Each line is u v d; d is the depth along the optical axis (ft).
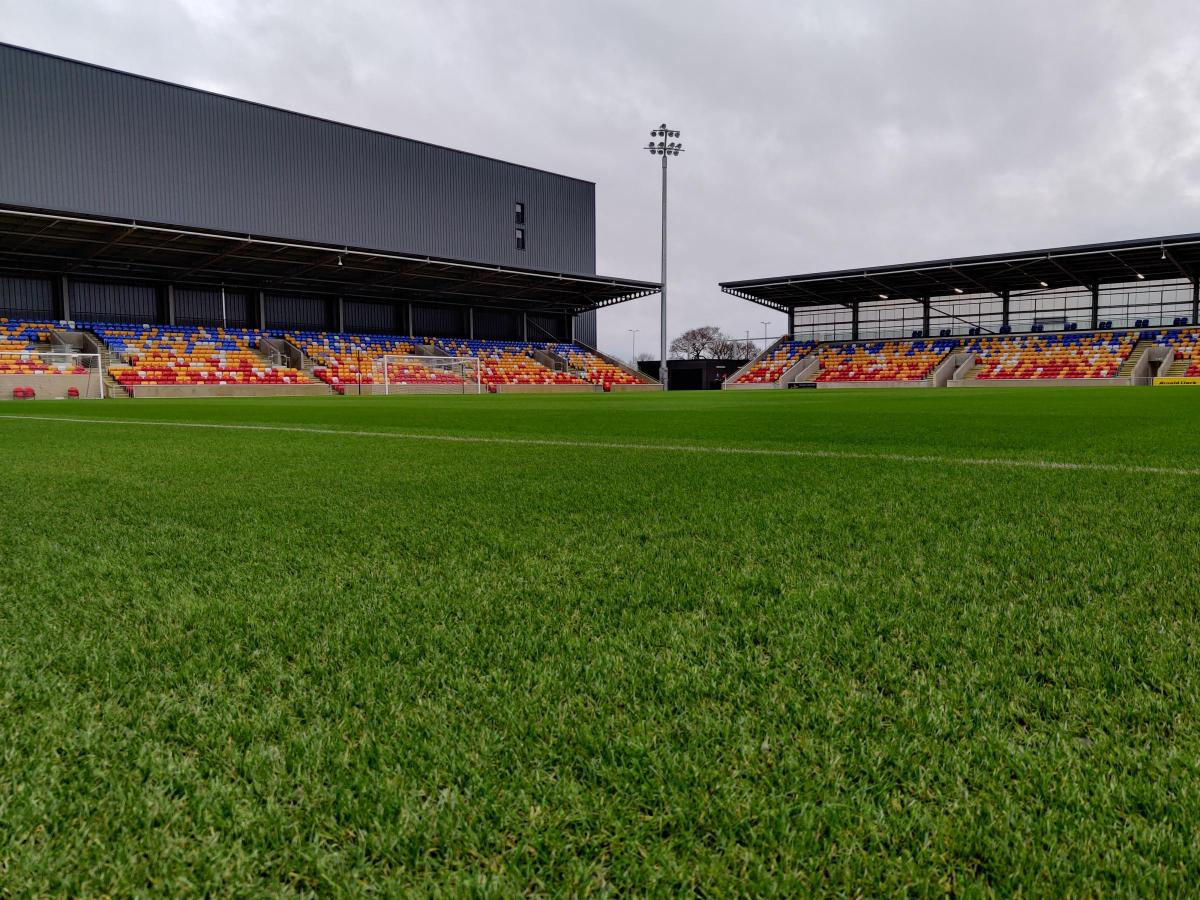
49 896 2.16
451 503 9.12
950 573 5.49
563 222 161.58
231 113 118.11
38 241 85.76
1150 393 71.56
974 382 122.93
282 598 4.99
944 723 3.06
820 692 3.38
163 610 4.73
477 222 147.54
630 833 2.40
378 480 11.46
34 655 3.92
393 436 21.56
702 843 2.36
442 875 2.24
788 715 3.16
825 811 2.49
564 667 3.72
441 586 5.28
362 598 4.99
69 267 98.68
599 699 3.35
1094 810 2.48
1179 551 6.16
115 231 82.74
